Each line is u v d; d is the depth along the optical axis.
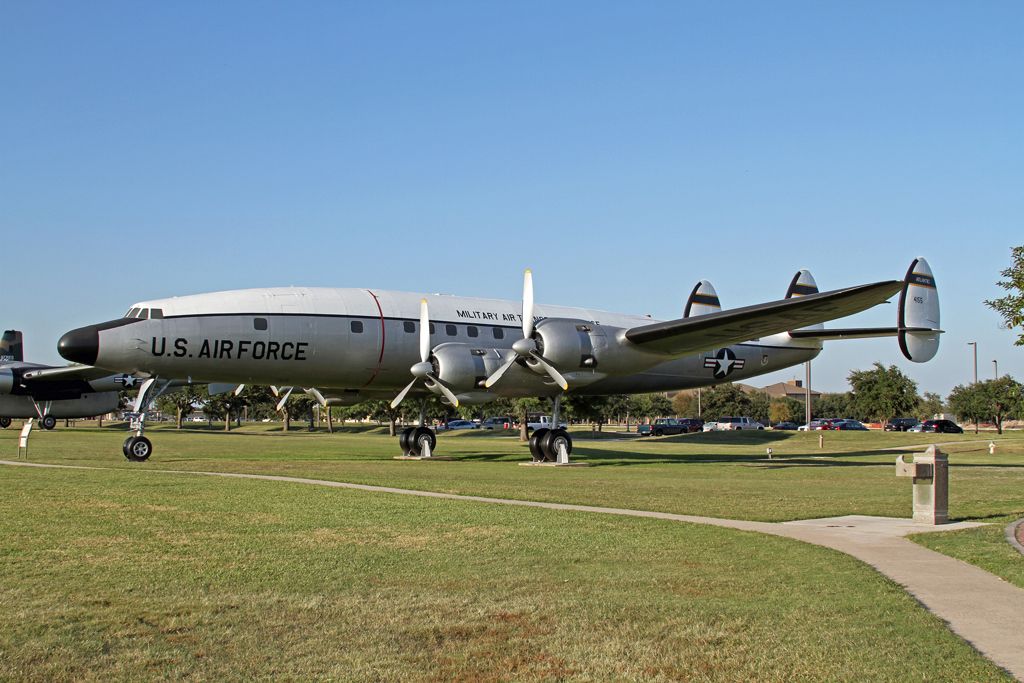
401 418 79.56
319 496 16.20
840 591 8.40
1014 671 6.00
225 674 6.02
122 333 24.78
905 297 31.28
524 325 26.84
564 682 5.94
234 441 47.72
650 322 34.34
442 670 6.16
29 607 7.73
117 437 48.75
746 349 34.38
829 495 17.44
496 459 30.88
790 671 6.09
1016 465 29.47
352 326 27.33
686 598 8.16
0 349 61.53
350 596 8.23
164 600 8.02
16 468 22.53
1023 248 16.77
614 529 12.35
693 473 24.23
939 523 12.95
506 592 8.41
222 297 26.25
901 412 79.31
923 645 6.61
